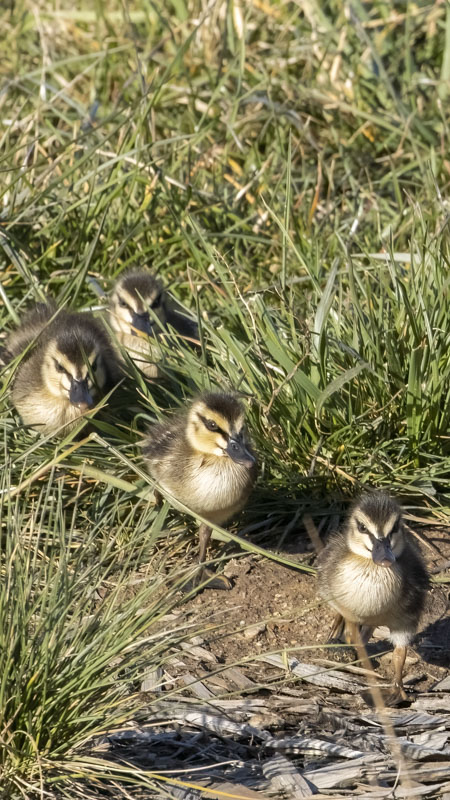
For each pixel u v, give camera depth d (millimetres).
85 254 2023
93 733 1483
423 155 2367
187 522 1781
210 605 1698
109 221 2135
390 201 2305
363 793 1499
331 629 1673
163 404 1900
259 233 2195
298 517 1790
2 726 1469
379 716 1587
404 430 1829
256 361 1857
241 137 2404
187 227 2146
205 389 1821
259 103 2461
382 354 1858
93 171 2088
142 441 1799
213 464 1722
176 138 2143
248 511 1796
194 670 1627
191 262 2113
